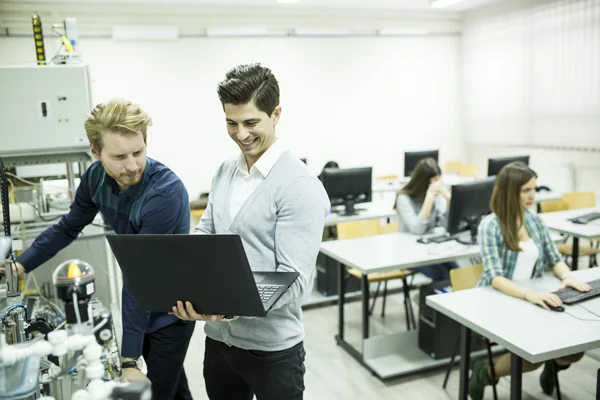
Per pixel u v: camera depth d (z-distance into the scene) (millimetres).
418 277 4449
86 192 1680
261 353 1394
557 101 5840
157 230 1515
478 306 2086
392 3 6328
